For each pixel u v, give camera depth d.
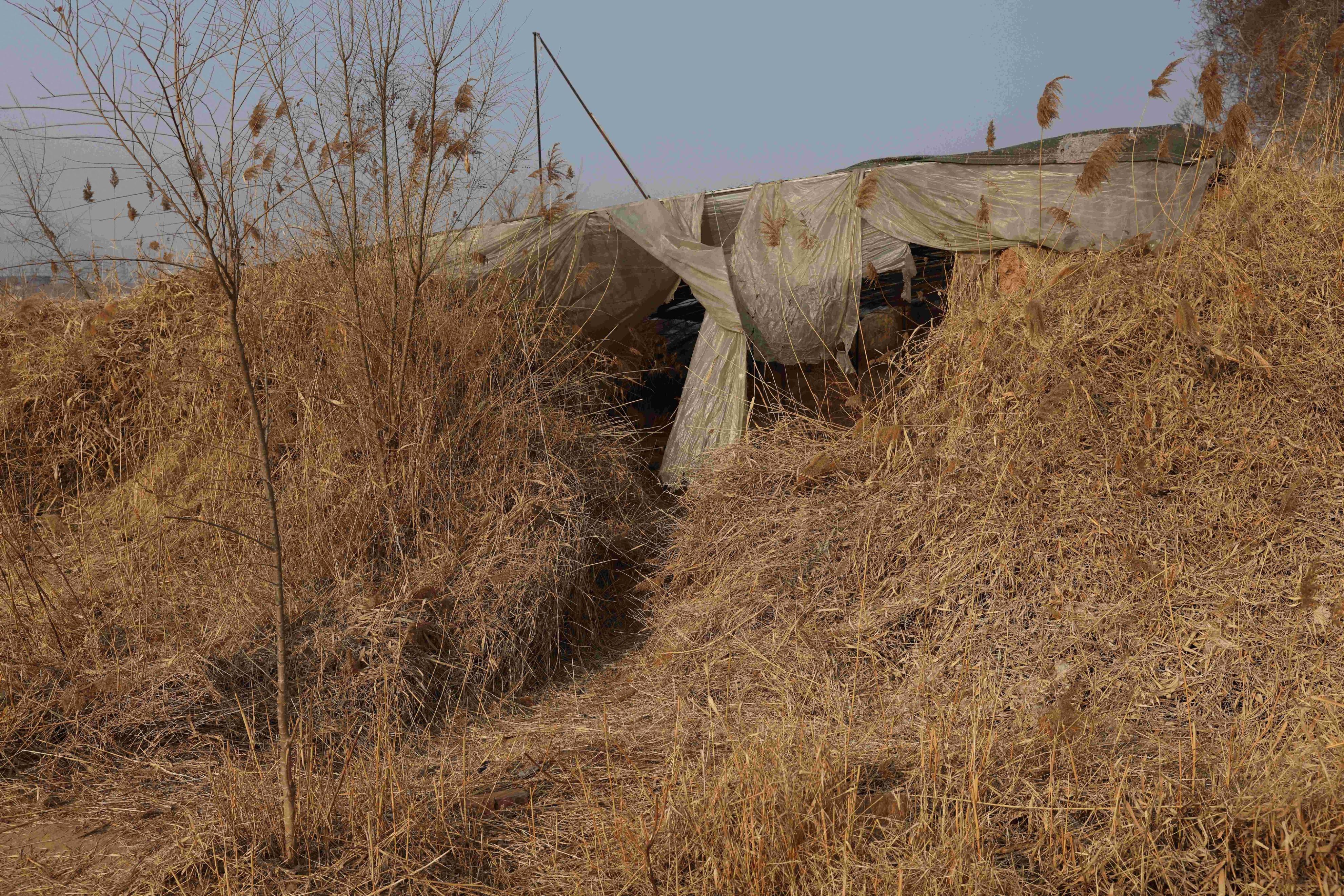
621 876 2.68
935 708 3.56
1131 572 3.90
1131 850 2.51
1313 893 2.30
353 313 5.44
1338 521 3.84
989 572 4.14
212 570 4.79
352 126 4.93
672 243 6.14
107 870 2.94
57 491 6.11
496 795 3.28
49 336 6.79
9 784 3.58
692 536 5.27
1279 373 4.34
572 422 5.89
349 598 4.51
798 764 2.98
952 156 5.91
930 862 2.53
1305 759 2.72
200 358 5.93
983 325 5.11
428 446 5.14
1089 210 5.16
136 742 3.82
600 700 4.29
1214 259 4.79
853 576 4.46
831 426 5.60
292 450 5.38
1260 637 3.51
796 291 5.88
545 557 4.92
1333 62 5.25
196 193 2.81
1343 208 4.80
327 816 3.00
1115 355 4.70
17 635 4.24
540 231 6.42
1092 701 3.47
